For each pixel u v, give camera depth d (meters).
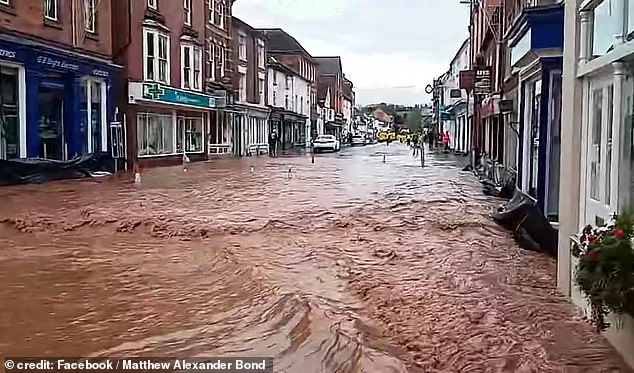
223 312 6.41
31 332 5.85
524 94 15.52
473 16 42.94
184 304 6.70
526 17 12.16
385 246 9.73
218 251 9.32
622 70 5.59
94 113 25.48
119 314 6.36
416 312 6.36
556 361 5.07
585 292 5.22
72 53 22.72
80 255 9.09
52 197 15.83
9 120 20.02
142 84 29.08
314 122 74.94
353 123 118.81
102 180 21.73
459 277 7.78
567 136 7.03
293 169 28.88
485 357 5.17
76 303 6.72
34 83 20.86
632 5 5.30
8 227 11.30
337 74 96.62
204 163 34.59
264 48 52.12
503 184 17.39
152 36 30.84
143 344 5.55
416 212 13.49
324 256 8.99
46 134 22.36
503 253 9.32
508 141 21.62
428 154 50.19
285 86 60.03
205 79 37.94
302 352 5.32
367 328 5.88
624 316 5.03
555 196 12.27
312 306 6.46
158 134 32.09
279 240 10.26
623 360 5.07
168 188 18.70
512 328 5.85
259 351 5.36
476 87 30.52
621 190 5.60
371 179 22.80
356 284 7.45
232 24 44.56
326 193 17.36
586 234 5.57
